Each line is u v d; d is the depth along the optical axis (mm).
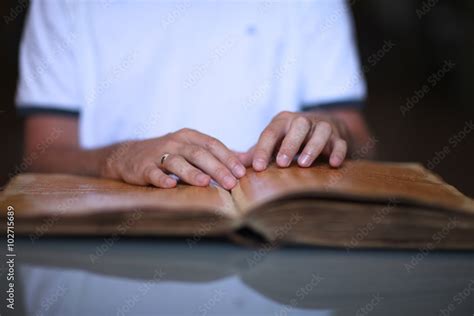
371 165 1018
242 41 1375
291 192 838
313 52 1413
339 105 1412
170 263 845
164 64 1371
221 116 1381
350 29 1451
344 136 1097
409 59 4664
